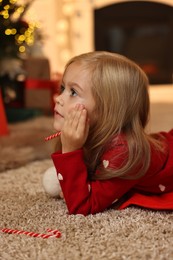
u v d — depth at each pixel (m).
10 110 2.17
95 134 0.81
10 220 0.77
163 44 3.87
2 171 1.19
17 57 2.09
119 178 0.79
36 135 1.67
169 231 0.71
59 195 0.90
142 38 3.86
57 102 0.83
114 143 0.79
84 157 0.83
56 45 3.62
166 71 3.92
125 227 0.72
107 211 0.81
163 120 2.13
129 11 3.76
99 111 0.80
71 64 0.83
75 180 0.79
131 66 0.82
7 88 2.14
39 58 2.30
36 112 2.26
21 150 1.41
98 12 3.73
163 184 0.86
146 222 0.75
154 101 2.94
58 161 0.78
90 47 3.70
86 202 0.79
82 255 0.62
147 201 0.83
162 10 3.78
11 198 0.92
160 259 0.60
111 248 0.64
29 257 0.61
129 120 0.81
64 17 3.62
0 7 1.92
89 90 0.79
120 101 0.79
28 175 1.14
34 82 2.18
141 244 0.65
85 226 0.73
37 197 0.92
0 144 1.51
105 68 0.80
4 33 1.93
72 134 0.77
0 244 0.66
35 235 0.69
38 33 2.29
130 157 0.77
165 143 0.88
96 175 0.81
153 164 0.81
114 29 3.80
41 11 3.53
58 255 0.62
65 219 0.77
